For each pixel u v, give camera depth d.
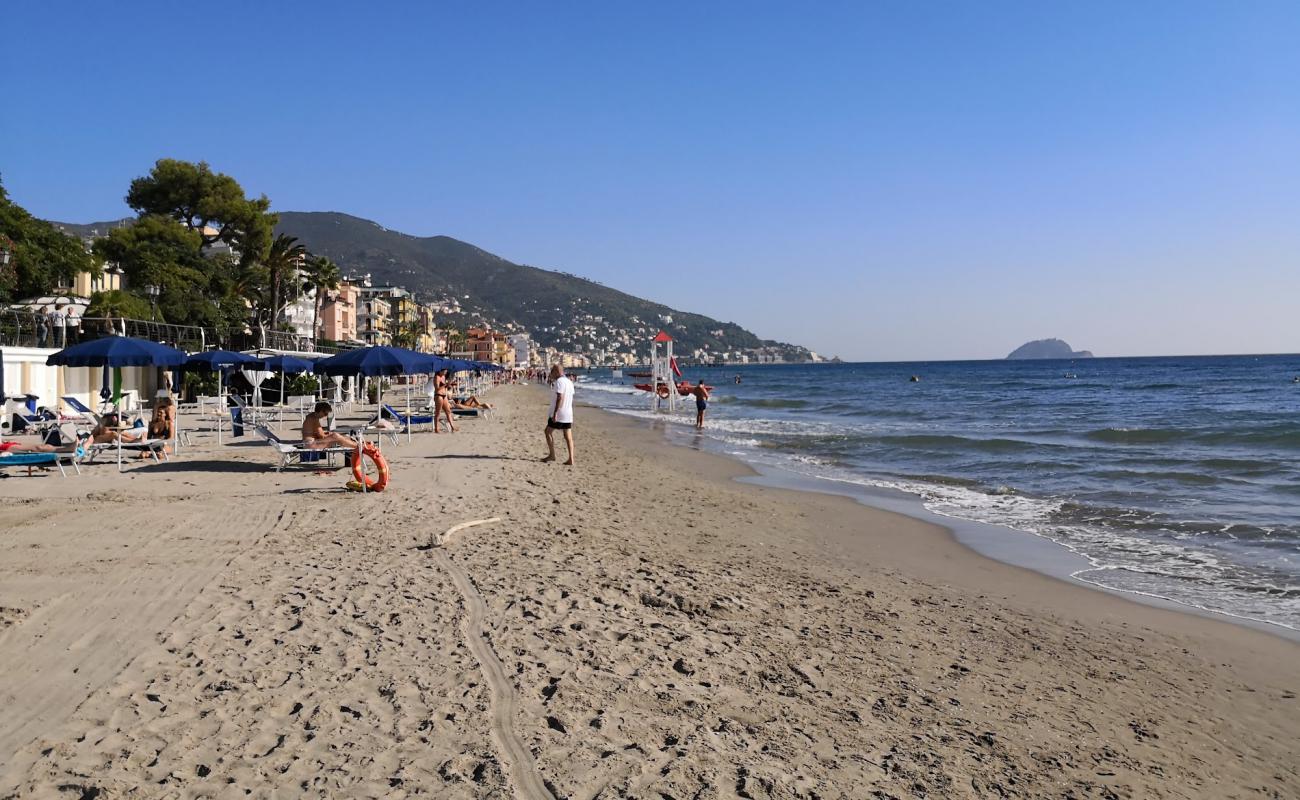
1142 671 6.29
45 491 11.73
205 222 54.84
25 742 4.07
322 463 15.12
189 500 11.06
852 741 4.60
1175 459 19.48
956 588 8.72
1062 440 25.34
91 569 7.28
